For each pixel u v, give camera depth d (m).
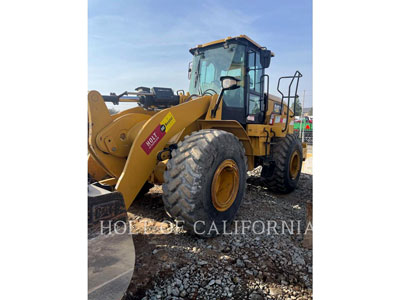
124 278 1.56
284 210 3.57
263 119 4.23
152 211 3.22
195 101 2.94
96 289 1.47
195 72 3.88
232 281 1.96
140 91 3.42
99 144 2.60
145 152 2.44
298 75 4.01
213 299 1.77
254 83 3.95
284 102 4.96
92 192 1.62
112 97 3.09
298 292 1.88
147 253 2.27
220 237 2.62
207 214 2.45
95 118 2.62
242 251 2.38
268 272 2.09
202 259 2.20
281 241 2.62
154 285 1.88
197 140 2.48
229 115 3.48
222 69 3.60
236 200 2.86
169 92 3.41
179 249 2.35
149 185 3.63
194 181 2.30
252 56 3.82
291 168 4.66
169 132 2.65
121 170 2.83
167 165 2.42
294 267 2.18
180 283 1.90
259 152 3.77
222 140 2.57
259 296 1.81
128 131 2.79
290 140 4.33
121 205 1.64
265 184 4.48
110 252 1.57
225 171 2.77
